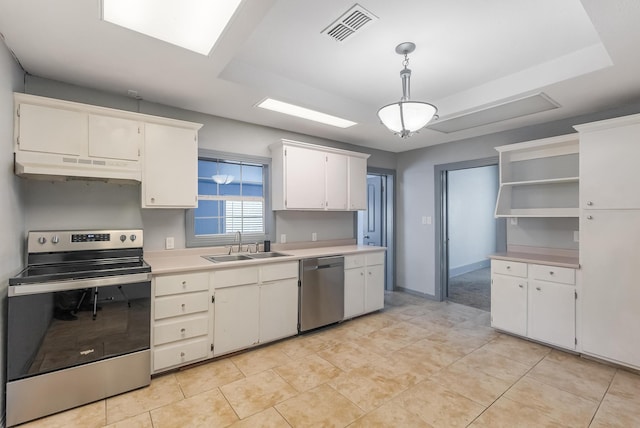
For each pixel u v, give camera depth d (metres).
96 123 2.34
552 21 1.94
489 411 1.99
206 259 2.89
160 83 2.48
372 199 5.39
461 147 4.24
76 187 2.54
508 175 3.64
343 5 1.80
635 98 2.73
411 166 4.91
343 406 2.04
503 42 2.18
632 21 1.67
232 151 3.37
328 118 3.32
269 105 2.95
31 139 2.09
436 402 2.08
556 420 1.90
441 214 4.54
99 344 2.09
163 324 2.38
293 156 3.53
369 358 2.71
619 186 2.54
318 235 4.15
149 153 2.57
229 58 2.09
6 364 1.88
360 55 2.37
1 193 1.84
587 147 2.71
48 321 1.93
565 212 3.22
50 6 1.56
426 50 2.29
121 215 2.73
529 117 3.24
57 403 1.94
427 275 4.66
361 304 3.75
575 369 2.53
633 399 2.11
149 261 2.75
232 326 2.72
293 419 1.91
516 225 3.68
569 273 2.78
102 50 2.00
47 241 2.29
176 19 1.69
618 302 2.53
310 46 2.25
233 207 3.54
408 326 3.50
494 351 2.86
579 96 2.69
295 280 3.16
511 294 3.17
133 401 2.08
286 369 2.52
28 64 2.18
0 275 1.83
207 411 1.98
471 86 2.92
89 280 2.06
